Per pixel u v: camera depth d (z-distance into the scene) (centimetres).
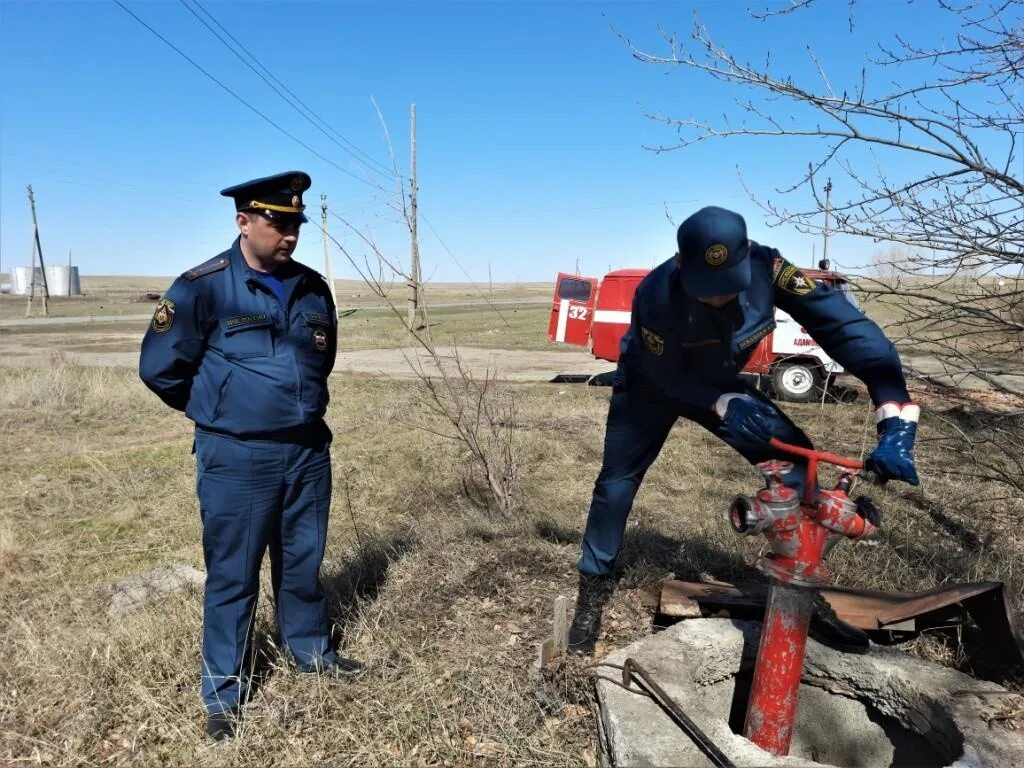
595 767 246
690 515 502
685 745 217
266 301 265
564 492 574
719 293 212
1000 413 385
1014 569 371
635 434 297
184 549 485
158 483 646
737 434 249
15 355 1966
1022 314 310
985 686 240
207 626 274
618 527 311
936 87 291
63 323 3478
